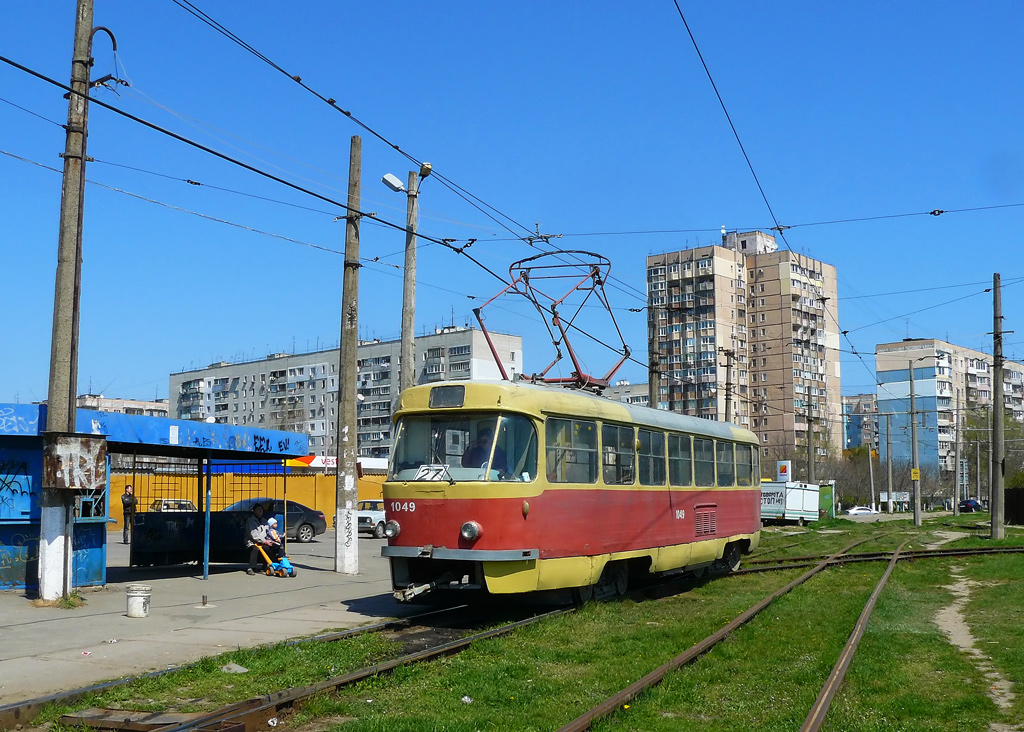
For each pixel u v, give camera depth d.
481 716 8.09
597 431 15.40
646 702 8.63
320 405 105.62
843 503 100.44
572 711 8.23
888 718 8.24
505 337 98.62
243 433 18.69
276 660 10.05
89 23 14.95
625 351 19.75
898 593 17.88
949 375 113.81
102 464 14.62
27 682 9.09
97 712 7.96
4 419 15.16
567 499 14.28
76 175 14.70
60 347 14.38
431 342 97.38
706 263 93.06
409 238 20.53
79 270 14.72
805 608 15.32
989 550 27.48
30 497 15.80
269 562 19.62
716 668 10.25
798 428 93.38
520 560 13.27
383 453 100.31
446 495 13.32
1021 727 8.08
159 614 13.83
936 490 105.69
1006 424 100.75
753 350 95.56
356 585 18.12
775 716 8.17
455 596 15.91
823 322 97.75
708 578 20.31
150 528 20.52
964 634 13.41
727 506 20.66
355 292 20.50
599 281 19.98
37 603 14.28
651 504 16.94
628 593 17.14
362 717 8.00
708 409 91.75
